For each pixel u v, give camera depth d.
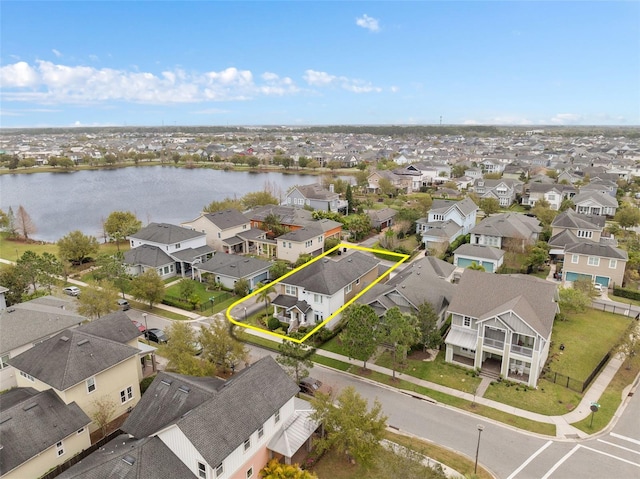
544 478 27.73
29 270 54.09
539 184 114.50
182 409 27.11
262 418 27.22
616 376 39.66
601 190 107.19
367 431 28.19
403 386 38.03
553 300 40.59
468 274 44.38
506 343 38.16
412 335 38.56
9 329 37.25
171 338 37.66
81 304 47.25
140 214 116.81
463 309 41.62
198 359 36.44
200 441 23.95
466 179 143.25
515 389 37.38
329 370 40.81
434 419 33.59
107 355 32.81
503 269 66.00
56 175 196.25
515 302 38.56
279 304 49.78
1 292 49.00
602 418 33.66
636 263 62.03
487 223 76.94
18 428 26.66
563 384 38.16
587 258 59.81
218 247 75.06
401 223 87.06
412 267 56.47
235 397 27.30
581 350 43.84
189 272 67.88
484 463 28.94
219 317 51.44
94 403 31.92
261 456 27.86
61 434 27.72
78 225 105.94
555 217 82.50
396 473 24.86
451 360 41.78
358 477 28.27
